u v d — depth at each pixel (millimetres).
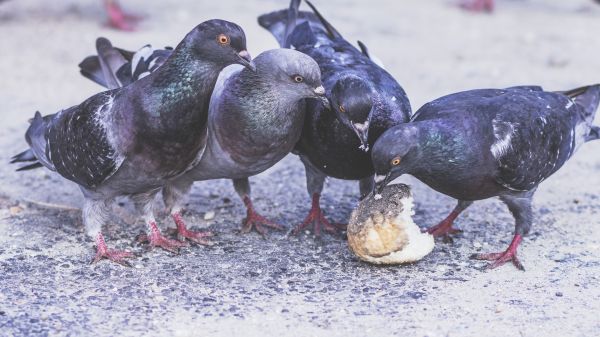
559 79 15109
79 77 14750
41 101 13578
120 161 8188
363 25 18094
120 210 10062
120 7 17938
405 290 8195
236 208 10305
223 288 8195
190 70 7906
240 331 7352
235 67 8617
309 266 8734
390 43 16953
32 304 7746
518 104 8656
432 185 8641
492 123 8367
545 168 8781
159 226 9773
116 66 9789
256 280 8383
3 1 16469
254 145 8414
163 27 17188
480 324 7539
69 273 8430
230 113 8312
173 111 7945
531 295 8102
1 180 10820
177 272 8531
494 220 10008
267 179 11195
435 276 8516
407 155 8008
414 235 8516
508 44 17219
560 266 8750
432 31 17953
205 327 7414
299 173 11430
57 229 9469
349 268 8688
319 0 20125
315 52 9484
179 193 9234
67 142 8555
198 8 18688
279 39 10688
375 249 8414
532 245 9273
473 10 19625
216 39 7875
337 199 10617
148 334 7273
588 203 10469
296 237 9508
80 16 18062
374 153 8023
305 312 7719
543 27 18547
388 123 8633
